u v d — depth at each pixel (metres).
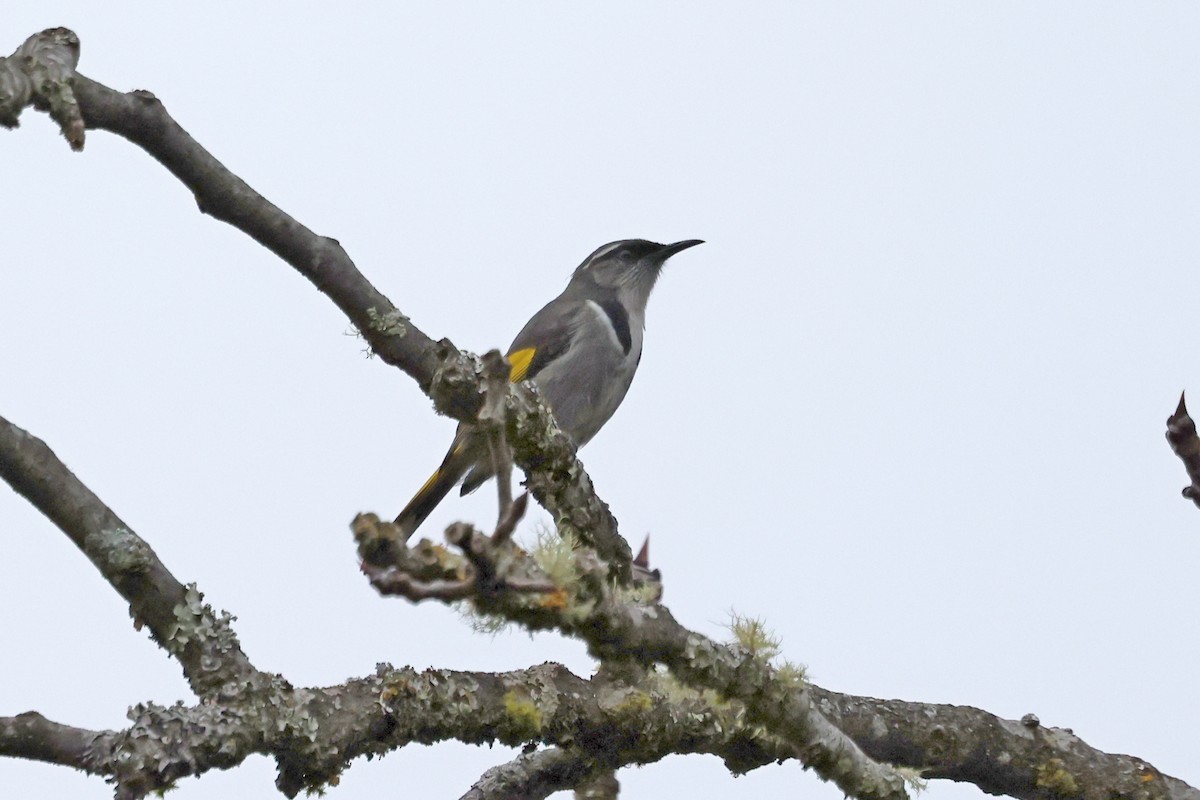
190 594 7.93
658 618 8.09
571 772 10.09
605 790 10.54
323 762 7.96
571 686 9.31
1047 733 10.83
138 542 7.88
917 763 10.58
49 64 8.09
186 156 8.64
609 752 9.34
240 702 7.72
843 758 8.84
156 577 7.87
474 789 10.09
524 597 7.08
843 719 10.50
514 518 6.16
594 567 7.38
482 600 6.59
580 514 9.10
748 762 9.73
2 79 7.86
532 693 9.09
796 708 8.62
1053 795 10.64
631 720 9.34
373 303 9.11
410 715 8.41
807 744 8.78
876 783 8.94
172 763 7.25
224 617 7.96
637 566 10.16
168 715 7.38
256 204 8.91
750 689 8.42
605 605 7.57
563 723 9.16
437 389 8.72
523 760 10.18
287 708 7.87
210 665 7.83
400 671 8.54
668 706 9.45
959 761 10.58
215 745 7.46
